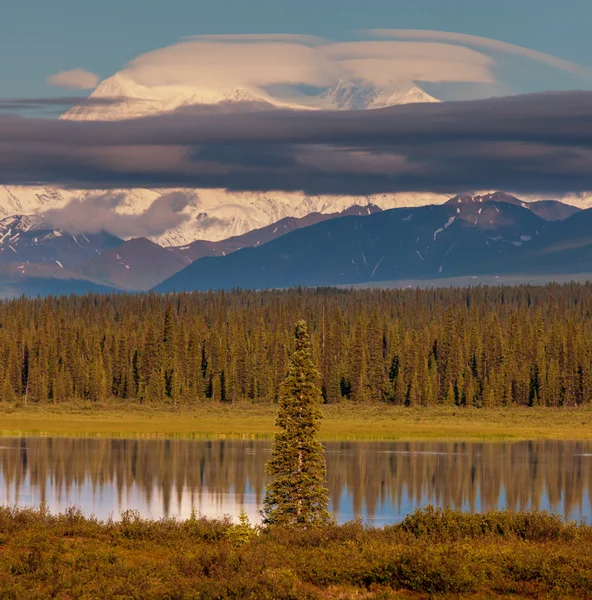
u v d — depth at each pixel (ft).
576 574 280.51
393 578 288.92
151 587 274.98
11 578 281.33
